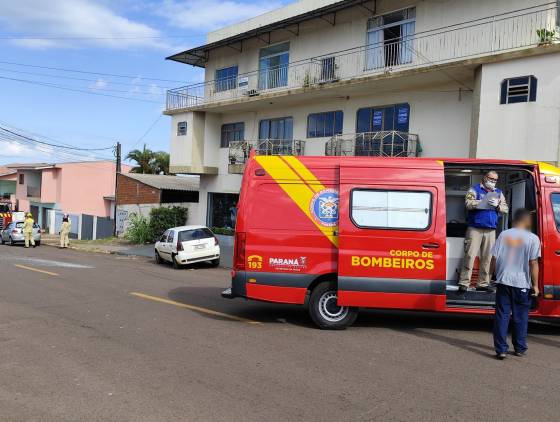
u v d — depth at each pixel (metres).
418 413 4.36
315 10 19.91
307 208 7.51
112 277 13.66
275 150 22.97
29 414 4.29
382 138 18.06
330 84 19.09
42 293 10.64
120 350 6.24
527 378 5.38
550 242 7.19
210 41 27.31
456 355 6.21
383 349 6.42
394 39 18.39
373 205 7.34
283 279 7.49
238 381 5.12
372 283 7.27
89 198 47.19
